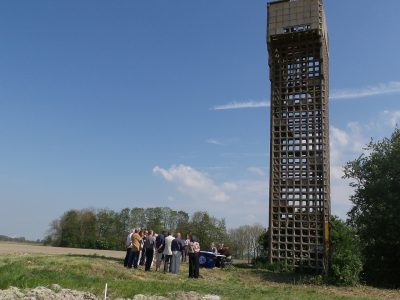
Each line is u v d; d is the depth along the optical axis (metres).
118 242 71.88
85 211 75.00
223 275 22.47
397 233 23.58
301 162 27.81
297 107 28.88
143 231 22.59
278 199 27.89
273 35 29.58
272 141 28.69
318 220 26.55
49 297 10.45
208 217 65.50
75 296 11.00
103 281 14.09
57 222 73.88
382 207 23.86
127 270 18.52
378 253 25.17
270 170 28.41
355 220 25.80
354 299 16.25
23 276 12.99
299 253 26.89
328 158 28.39
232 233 71.44
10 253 23.83
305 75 28.98
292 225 27.23
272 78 29.64
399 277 24.56
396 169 24.56
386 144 25.97
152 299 11.58
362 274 24.11
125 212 76.25
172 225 74.19
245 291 16.02
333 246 24.86
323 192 26.84
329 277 22.41
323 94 28.25
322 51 28.88
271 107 29.27
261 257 29.19
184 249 22.61
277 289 18.12
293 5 29.73
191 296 12.73
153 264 23.94
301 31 28.73
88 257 22.61
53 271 14.75
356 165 26.23
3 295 10.25
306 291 18.39
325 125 28.23
